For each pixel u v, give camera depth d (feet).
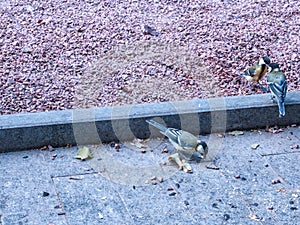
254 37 8.05
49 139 6.23
